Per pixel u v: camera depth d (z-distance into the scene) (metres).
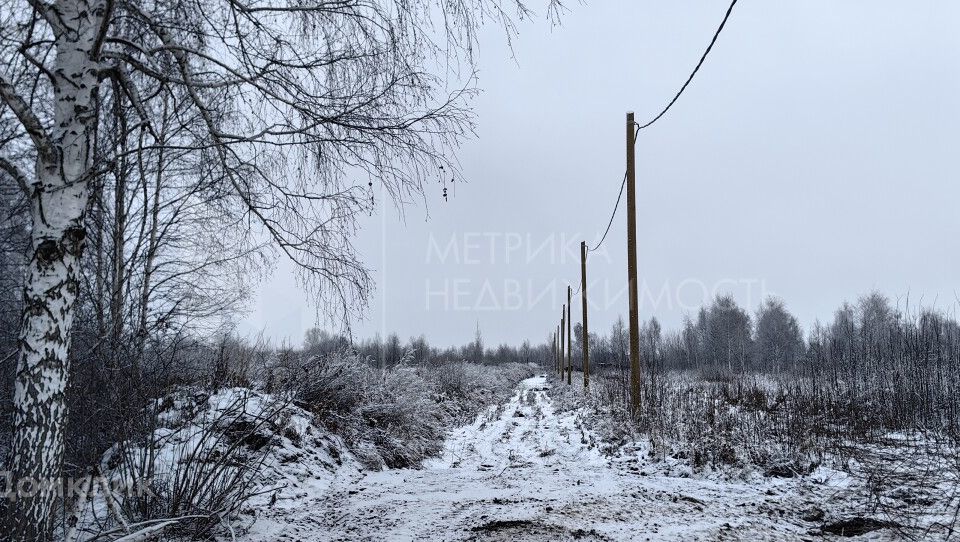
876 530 5.23
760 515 5.83
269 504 6.47
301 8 4.82
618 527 5.22
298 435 8.91
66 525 4.86
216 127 5.20
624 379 16.97
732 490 7.33
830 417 11.74
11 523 3.85
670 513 5.76
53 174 4.10
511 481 8.07
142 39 5.11
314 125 4.86
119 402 5.48
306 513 6.18
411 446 12.00
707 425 10.87
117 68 4.50
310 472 8.07
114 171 5.23
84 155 4.26
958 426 10.78
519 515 5.57
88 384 5.55
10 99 3.87
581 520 5.43
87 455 5.46
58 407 4.07
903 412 12.17
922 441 10.25
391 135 5.08
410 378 14.32
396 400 12.76
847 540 4.98
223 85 4.61
